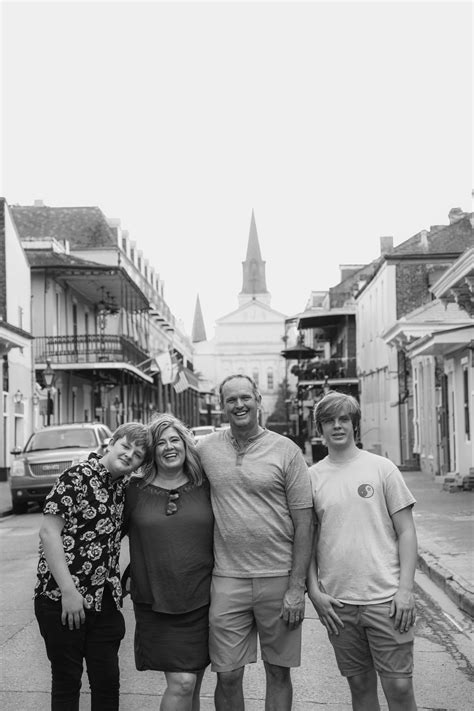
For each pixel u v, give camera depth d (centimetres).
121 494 469
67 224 5219
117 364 3659
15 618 866
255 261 17338
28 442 2095
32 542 1494
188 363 8550
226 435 479
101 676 463
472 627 793
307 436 5553
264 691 610
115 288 4084
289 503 461
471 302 2112
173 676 456
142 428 465
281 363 11906
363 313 4419
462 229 3647
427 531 1349
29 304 3356
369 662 456
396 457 3388
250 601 461
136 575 463
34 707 570
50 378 2925
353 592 445
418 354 2417
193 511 462
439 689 610
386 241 4047
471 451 2177
